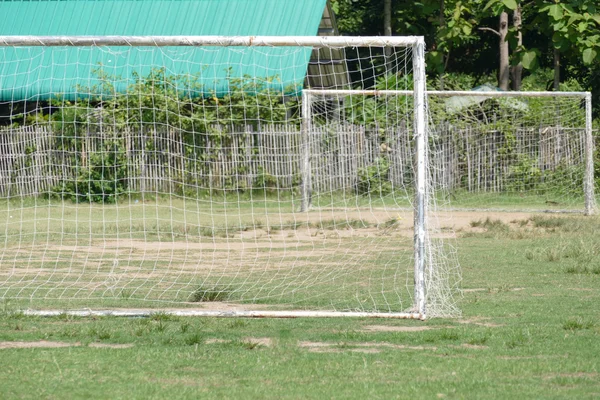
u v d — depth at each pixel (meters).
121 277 24.36
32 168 51.72
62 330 16.28
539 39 86.31
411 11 84.50
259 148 52.88
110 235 35.91
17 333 16.09
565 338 15.67
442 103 59.94
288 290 22.12
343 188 49.03
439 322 17.62
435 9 67.88
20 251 30.52
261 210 47.81
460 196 55.56
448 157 55.81
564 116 56.31
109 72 58.19
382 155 53.84
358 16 91.81
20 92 59.31
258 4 63.19
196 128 52.88
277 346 14.95
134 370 13.10
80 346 14.93
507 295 21.05
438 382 12.38
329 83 69.00
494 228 37.97
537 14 67.06
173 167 52.22
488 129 56.12
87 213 45.06
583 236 35.50
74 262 27.62
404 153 53.44
